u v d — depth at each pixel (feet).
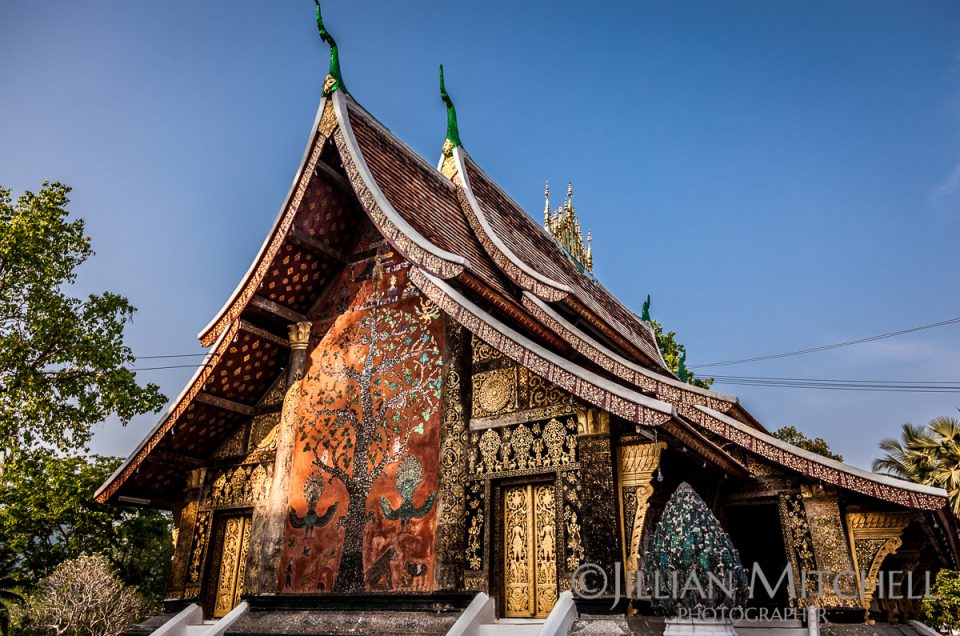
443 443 24.44
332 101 27.94
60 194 55.31
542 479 22.27
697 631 15.14
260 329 29.73
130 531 68.28
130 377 57.36
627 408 19.81
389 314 28.25
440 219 29.27
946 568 30.17
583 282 44.68
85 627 45.03
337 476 26.50
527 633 19.89
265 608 25.53
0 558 74.38
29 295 53.67
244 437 31.14
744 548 35.24
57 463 58.23
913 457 73.00
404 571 23.27
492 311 24.50
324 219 29.35
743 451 27.50
